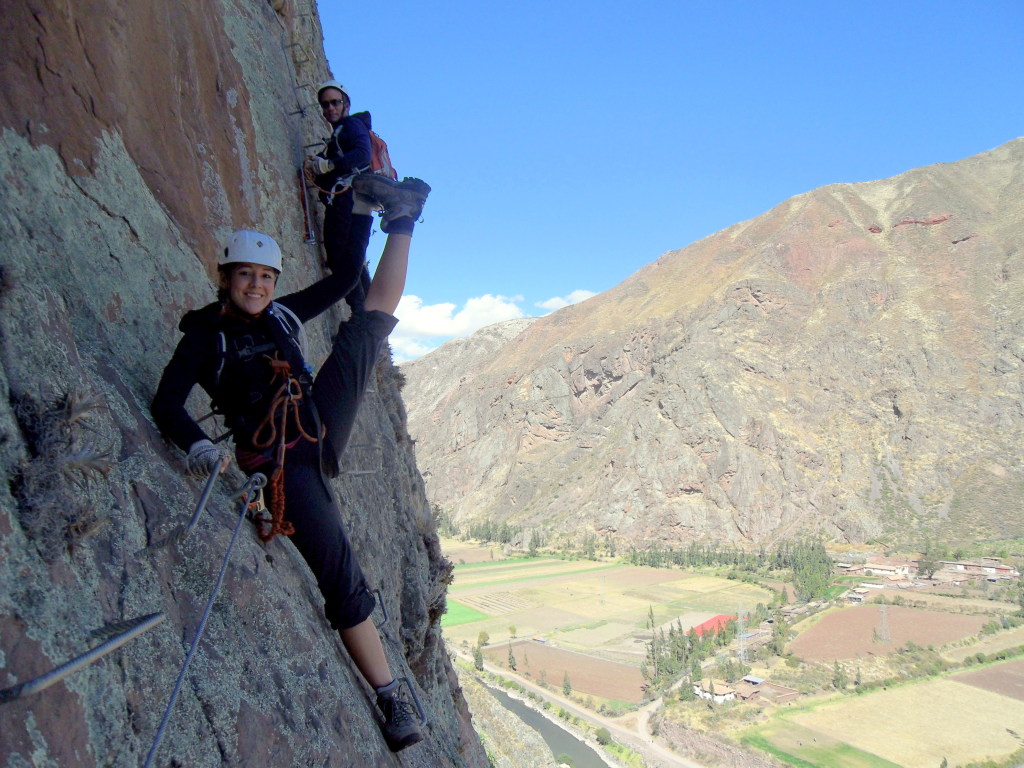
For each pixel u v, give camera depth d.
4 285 2.12
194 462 2.50
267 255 2.81
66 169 3.03
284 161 6.14
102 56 3.45
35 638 1.67
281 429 2.75
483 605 133.38
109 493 2.24
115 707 1.88
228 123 5.05
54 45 3.07
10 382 1.95
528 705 82.62
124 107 3.62
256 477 2.64
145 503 2.39
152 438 2.70
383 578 7.31
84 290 2.93
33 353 2.09
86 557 2.00
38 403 1.99
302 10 8.35
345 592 3.13
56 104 3.04
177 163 4.14
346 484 6.64
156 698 2.03
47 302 2.32
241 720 2.31
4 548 1.71
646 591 136.50
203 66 4.79
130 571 2.17
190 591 2.44
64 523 1.88
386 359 10.05
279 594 2.96
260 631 2.71
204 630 2.41
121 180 3.45
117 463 2.35
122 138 3.56
